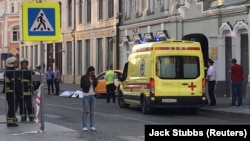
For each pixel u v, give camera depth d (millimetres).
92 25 49219
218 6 28297
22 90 16891
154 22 36188
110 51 45562
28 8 14070
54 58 59719
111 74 28734
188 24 31906
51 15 14242
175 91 20953
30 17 14086
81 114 21625
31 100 17125
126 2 42125
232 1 27219
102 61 47125
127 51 42250
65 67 56531
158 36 35062
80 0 52781
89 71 15391
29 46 70188
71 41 55219
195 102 21125
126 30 41906
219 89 28594
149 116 20812
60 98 34000
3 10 88250
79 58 53312
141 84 21969
